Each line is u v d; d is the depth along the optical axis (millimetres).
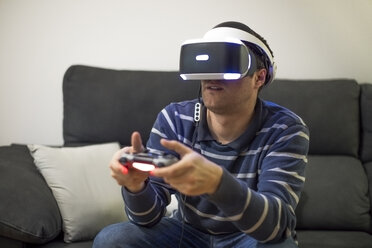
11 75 2086
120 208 1521
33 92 2104
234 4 2064
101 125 1810
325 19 2076
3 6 2033
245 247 1069
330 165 1777
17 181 1422
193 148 1184
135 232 1112
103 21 2068
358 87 1895
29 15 2047
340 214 1652
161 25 2078
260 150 1116
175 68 2107
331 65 2109
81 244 1417
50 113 2121
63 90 1853
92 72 1858
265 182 1022
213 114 1144
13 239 1312
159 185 1175
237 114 1106
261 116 1140
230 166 1136
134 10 2066
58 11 2053
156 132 1228
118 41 2084
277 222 938
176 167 789
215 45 987
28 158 1660
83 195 1490
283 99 1830
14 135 2133
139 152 936
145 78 1854
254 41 1099
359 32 2084
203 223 1150
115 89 1826
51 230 1364
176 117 1217
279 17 2076
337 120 1816
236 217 893
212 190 845
